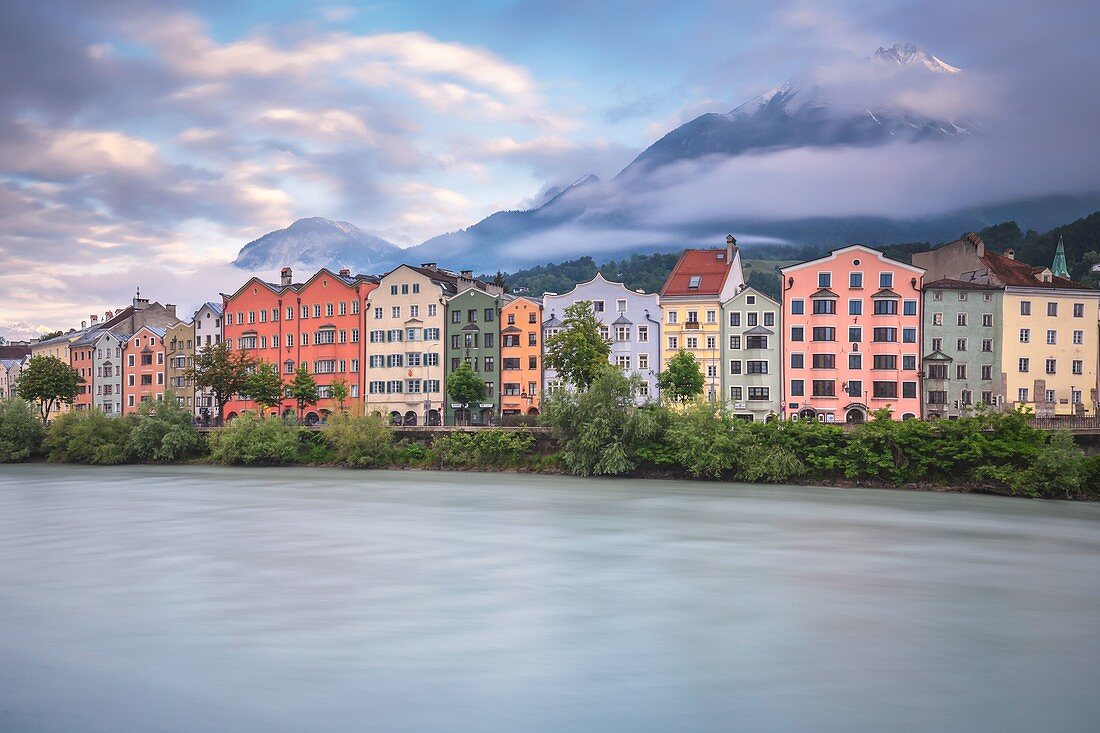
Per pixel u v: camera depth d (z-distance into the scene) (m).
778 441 71.50
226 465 93.31
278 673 23.64
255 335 125.88
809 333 98.56
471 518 52.31
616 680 23.09
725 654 25.27
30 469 91.75
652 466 76.00
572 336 87.19
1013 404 94.38
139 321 147.50
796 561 38.84
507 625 28.27
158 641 26.55
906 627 28.14
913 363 96.81
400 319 115.06
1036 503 58.88
